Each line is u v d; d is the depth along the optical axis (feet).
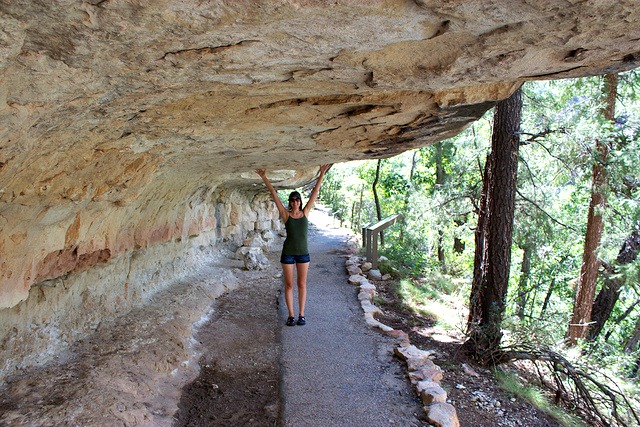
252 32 6.38
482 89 10.86
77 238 12.93
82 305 15.42
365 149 16.93
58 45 5.81
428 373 16.05
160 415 12.59
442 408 13.85
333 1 5.69
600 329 42.83
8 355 11.76
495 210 25.57
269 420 13.51
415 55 7.87
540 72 8.86
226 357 17.72
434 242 49.14
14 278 10.58
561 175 37.52
